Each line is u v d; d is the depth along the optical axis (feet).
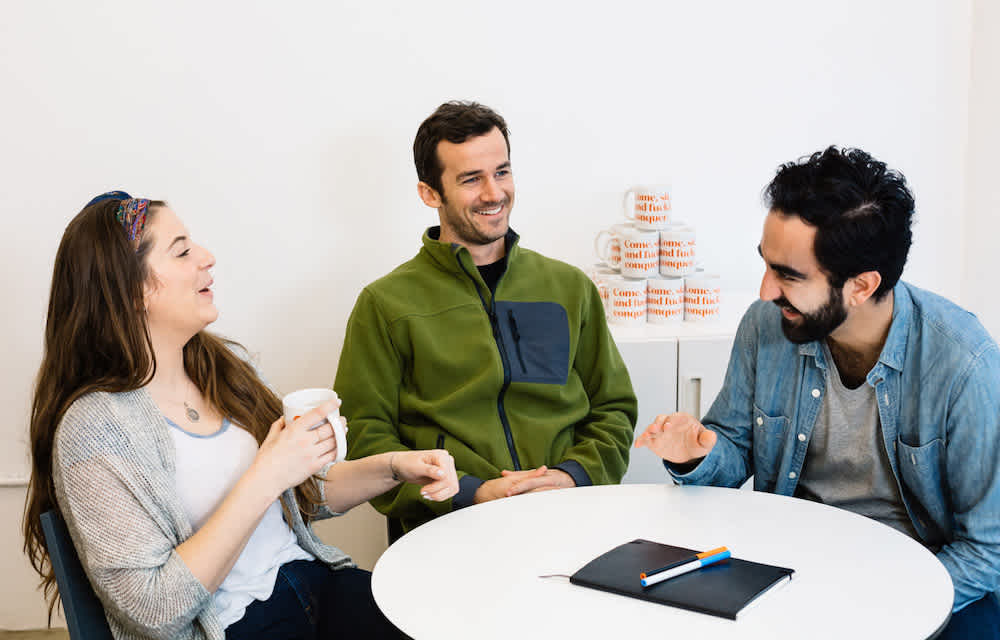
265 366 8.52
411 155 8.44
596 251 8.46
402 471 5.43
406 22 8.22
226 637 4.84
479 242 6.82
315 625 5.26
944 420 4.90
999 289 8.95
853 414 5.22
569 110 8.57
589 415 7.09
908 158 9.12
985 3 8.73
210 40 7.98
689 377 7.74
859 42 8.85
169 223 4.91
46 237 8.07
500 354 6.75
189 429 4.97
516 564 4.36
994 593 4.91
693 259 8.14
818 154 4.73
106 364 4.71
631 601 3.94
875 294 4.83
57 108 7.89
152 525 4.43
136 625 4.36
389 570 4.34
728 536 4.57
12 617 8.48
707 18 8.61
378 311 6.78
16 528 8.36
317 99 8.21
